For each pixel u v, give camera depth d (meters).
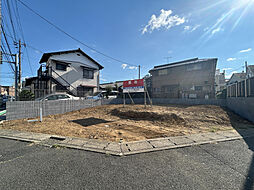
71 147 3.06
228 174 2.03
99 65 18.67
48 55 14.09
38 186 1.73
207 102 10.28
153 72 20.30
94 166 2.25
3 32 7.57
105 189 1.68
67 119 6.80
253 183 1.81
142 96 19.47
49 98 8.55
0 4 7.10
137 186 1.74
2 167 2.21
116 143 3.34
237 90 7.63
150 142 3.43
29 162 2.38
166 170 2.14
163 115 6.62
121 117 7.56
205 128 5.06
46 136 3.86
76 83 15.95
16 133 4.16
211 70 15.16
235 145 3.28
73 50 15.66
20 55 13.50
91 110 9.60
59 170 2.12
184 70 17.11
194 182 1.83
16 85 9.42
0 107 10.51
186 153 2.80
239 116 6.95
